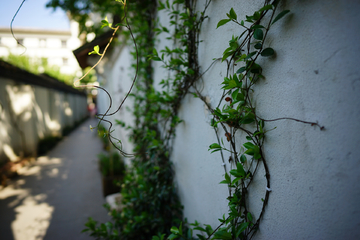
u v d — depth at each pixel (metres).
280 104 0.84
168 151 2.27
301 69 0.74
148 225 2.11
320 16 0.67
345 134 0.62
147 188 2.20
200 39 1.49
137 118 3.08
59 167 6.43
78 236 2.94
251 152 0.94
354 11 0.59
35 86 8.70
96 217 3.43
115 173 4.41
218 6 1.25
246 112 1.01
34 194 4.41
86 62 3.60
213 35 1.31
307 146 0.74
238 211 1.14
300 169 0.77
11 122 6.77
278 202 0.88
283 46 0.82
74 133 14.00
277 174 0.87
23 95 7.46
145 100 2.82
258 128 0.96
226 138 1.23
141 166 2.71
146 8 2.54
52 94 11.27
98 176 5.54
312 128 0.72
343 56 0.62
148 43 2.66
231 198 1.13
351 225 0.62
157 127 2.58
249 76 0.97
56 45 24.28
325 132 0.67
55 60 24.14
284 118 0.82
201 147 1.55
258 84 0.96
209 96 1.39
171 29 2.00
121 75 4.90
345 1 0.61
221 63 1.23
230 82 0.95
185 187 1.89
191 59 1.58
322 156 0.69
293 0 0.77
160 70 2.38
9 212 3.64
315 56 0.69
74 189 4.66
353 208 0.62
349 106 0.61
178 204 2.02
